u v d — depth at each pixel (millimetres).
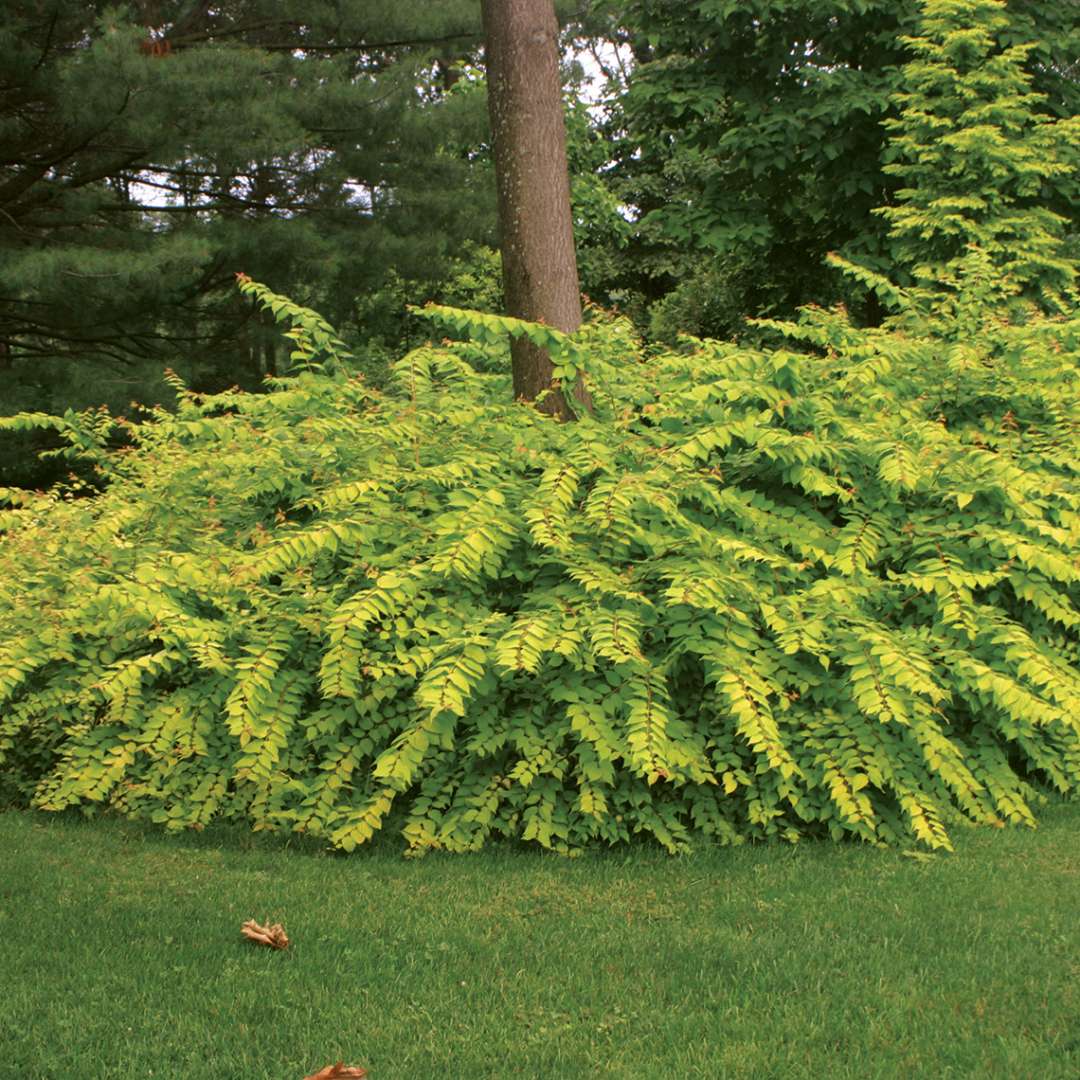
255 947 3928
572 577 5277
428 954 3865
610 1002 3527
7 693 5062
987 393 6691
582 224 21781
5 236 14656
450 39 17656
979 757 5488
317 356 7012
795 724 5141
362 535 5234
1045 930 4047
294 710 4988
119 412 13812
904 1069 3109
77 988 3594
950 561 5438
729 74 16969
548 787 5004
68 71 13359
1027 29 15273
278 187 16250
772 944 3934
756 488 6086
